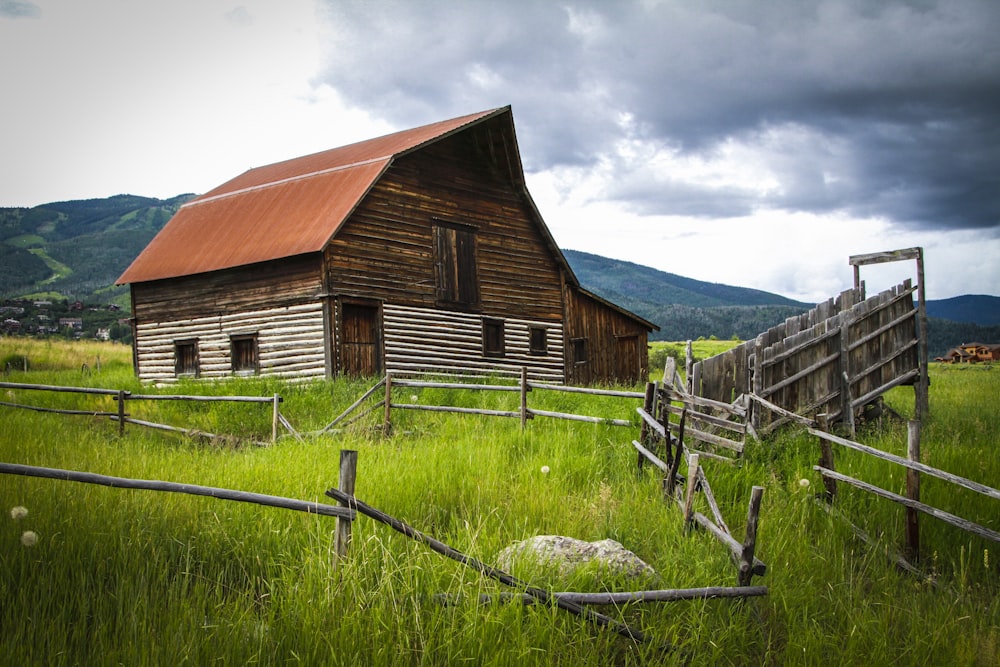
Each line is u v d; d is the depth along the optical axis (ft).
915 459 24.31
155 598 16.90
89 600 16.80
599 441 37.70
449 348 81.76
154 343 85.10
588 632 17.99
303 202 79.51
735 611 19.62
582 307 99.55
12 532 18.38
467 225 85.10
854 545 25.26
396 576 18.76
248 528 21.62
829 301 47.29
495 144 86.58
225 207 90.22
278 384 62.44
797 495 28.19
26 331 414.82
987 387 75.41
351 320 73.82
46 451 34.12
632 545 23.67
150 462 31.37
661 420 33.42
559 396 55.42
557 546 21.43
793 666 17.72
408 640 16.22
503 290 88.79
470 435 39.68
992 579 23.36
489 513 24.72
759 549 23.41
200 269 79.46
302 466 30.37
